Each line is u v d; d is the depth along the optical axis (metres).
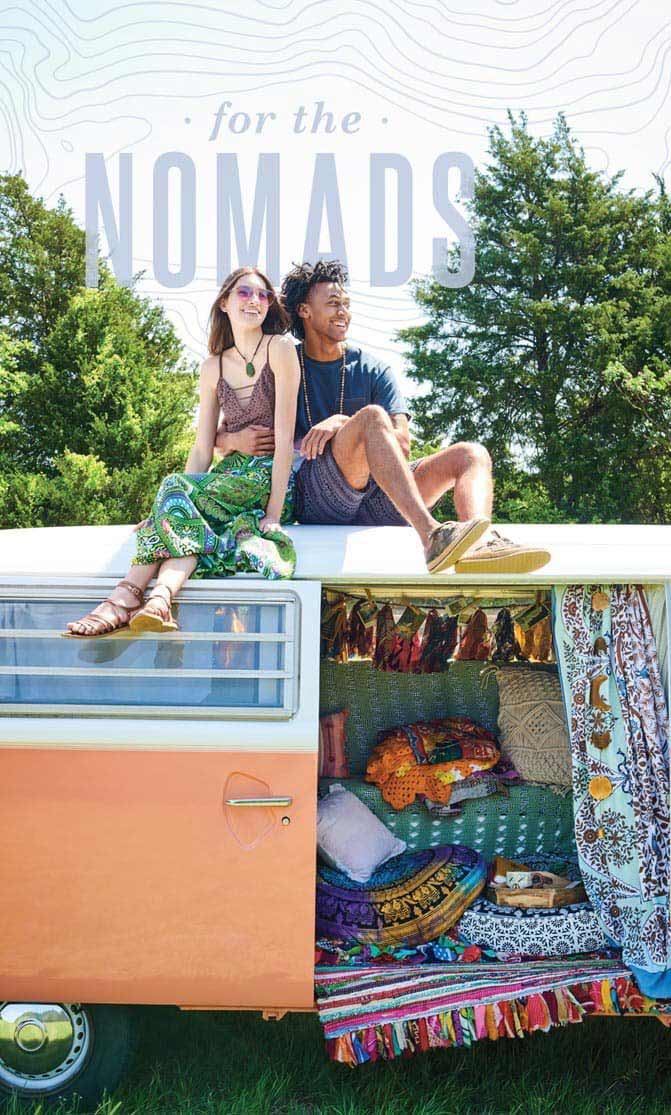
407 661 4.73
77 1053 4.17
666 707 4.24
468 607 4.69
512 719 5.05
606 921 4.23
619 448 21.62
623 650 4.25
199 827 4.01
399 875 4.59
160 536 4.18
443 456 4.83
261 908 4.00
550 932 4.34
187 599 4.14
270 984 4.01
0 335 20.67
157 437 20.61
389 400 5.68
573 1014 4.14
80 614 4.17
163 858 4.01
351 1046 4.07
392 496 4.39
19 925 4.02
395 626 4.68
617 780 4.22
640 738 4.21
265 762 4.04
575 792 4.25
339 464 4.74
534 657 4.70
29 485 19.16
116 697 4.08
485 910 4.44
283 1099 4.31
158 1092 4.26
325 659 4.70
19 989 4.03
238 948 4.00
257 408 4.84
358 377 5.67
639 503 21.55
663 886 4.15
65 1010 4.14
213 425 5.04
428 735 4.95
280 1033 4.73
